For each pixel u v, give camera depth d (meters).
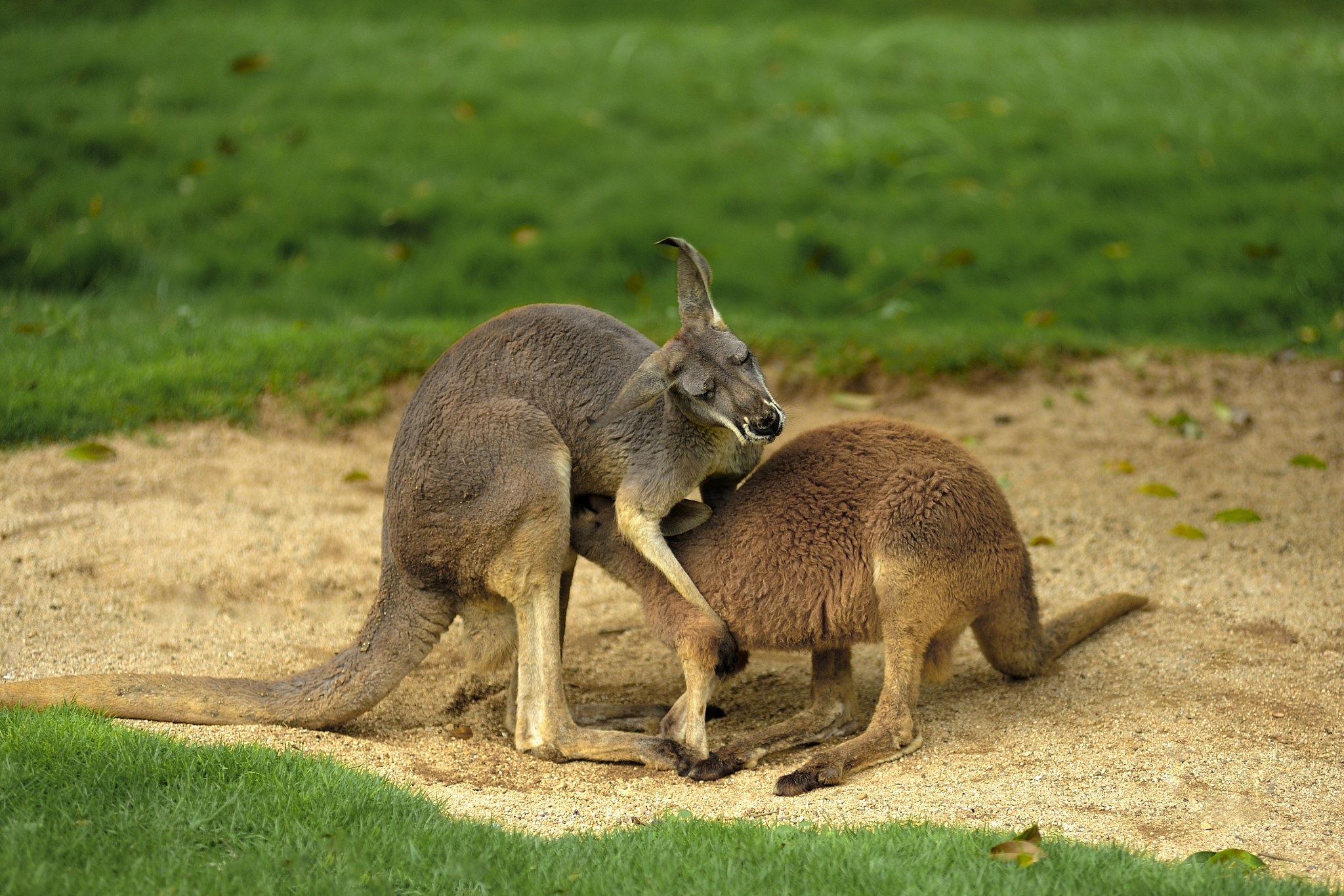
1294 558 10.23
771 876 5.49
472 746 7.88
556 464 7.56
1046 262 17.61
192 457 11.98
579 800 6.94
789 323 15.02
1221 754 7.12
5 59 22.38
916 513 7.34
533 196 19.56
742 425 7.15
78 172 19.09
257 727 7.62
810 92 23.14
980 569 7.56
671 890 5.37
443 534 7.61
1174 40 25.03
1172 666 8.49
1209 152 19.72
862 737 7.30
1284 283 15.97
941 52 25.14
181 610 9.54
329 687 7.77
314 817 5.96
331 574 10.24
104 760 6.34
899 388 13.82
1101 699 8.03
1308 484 11.57
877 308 16.97
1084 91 22.81
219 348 13.96
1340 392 13.31
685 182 20.25
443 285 17.28
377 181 19.86
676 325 14.55
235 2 27.30
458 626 10.00
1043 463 12.34
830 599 7.46
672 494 7.54
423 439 7.71
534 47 25.25
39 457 11.57
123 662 8.63
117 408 12.41
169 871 5.34
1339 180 18.41
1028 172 19.97
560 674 7.72
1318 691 7.95
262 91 22.44
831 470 7.64
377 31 26.09
